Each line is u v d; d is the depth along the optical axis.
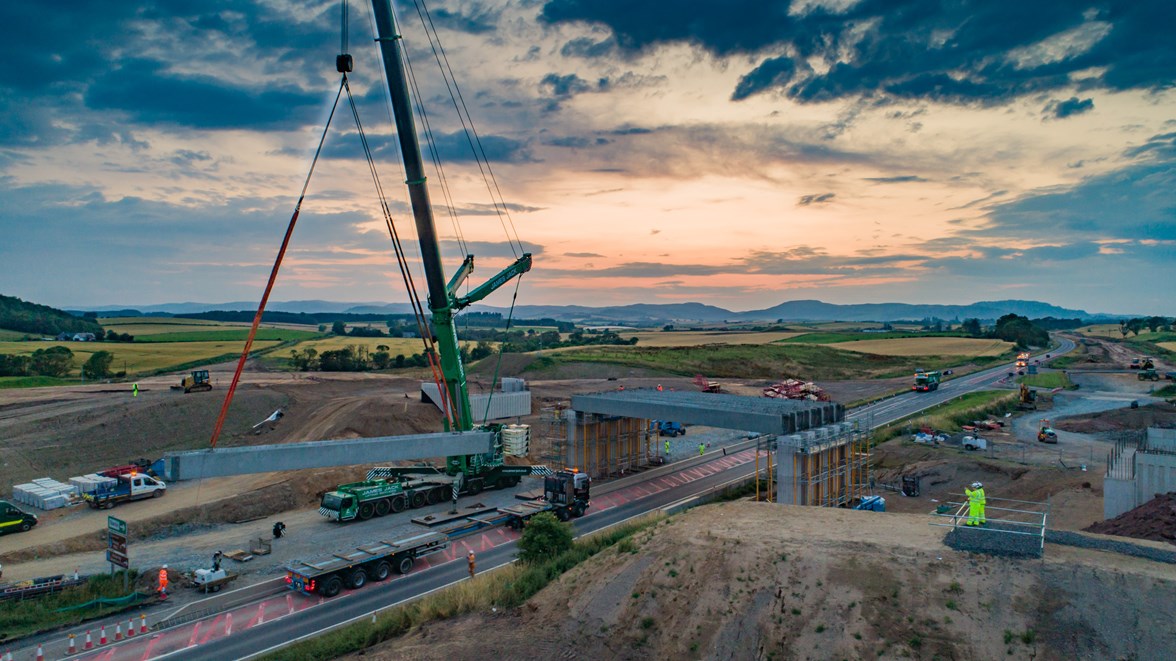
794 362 159.50
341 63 37.94
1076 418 88.25
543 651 26.23
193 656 28.14
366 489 48.22
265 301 35.69
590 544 38.19
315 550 41.09
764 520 31.70
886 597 23.53
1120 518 33.81
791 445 43.28
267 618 31.86
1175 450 39.12
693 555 28.36
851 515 32.03
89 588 34.91
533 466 59.88
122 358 137.50
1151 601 21.03
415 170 47.75
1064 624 21.17
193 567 38.47
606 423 61.44
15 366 110.31
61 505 50.41
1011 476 55.84
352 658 27.28
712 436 82.50
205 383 88.06
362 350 148.50
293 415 81.56
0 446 61.22
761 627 24.08
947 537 26.23
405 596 34.25
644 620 26.50
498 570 36.72
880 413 92.50
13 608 32.31
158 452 67.62
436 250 50.19
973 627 21.80
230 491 53.97
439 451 45.84
